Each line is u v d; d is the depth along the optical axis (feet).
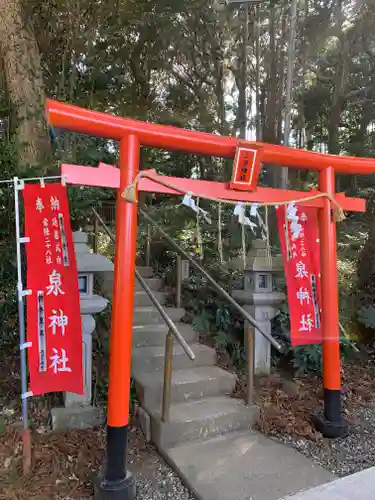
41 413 10.41
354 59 30.91
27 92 12.96
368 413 12.42
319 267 11.66
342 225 24.75
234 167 9.89
